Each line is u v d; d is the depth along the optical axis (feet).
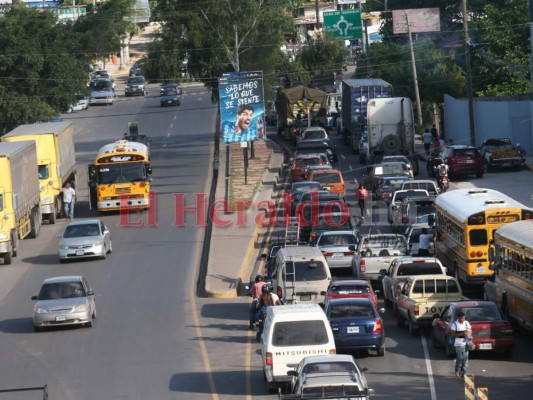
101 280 211.82
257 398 123.34
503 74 441.68
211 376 136.26
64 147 299.38
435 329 145.28
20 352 157.17
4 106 364.99
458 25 571.28
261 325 153.58
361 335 139.23
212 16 415.03
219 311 179.63
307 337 124.06
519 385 124.47
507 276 157.58
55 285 173.88
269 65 429.38
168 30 420.77
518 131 365.81
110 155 288.51
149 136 470.80
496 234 163.84
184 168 372.38
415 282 157.07
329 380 102.01
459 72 459.32
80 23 407.03
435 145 366.84
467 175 319.06
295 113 435.94
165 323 171.94
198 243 246.47
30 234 263.08
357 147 386.93
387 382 128.26
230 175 343.05
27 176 254.88
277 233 255.50
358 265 194.18
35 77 369.50
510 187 292.40
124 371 141.49
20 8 381.81
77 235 232.53
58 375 141.59
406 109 340.80
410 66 457.68
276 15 427.33
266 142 441.27
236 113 323.98
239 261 217.36
